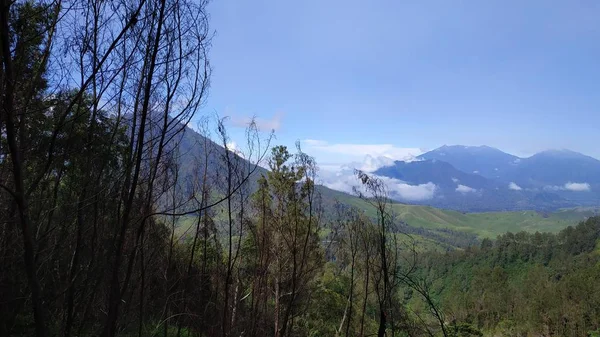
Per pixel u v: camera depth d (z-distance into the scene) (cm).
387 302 883
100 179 705
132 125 617
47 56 520
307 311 1855
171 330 1296
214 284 1190
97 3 586
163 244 1073
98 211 750
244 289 1420
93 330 859
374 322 1791
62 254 744
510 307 8181
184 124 645
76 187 727
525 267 10869
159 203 834
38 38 575
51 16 571
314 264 1434
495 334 7194
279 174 1354
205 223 1010
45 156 646
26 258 415
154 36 584
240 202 979
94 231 686
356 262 1188
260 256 1257
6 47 393
